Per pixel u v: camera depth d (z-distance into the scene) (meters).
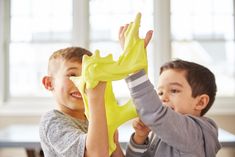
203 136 0.88
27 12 3.57
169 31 3.47
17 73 3.58
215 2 3.55
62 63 0.85
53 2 3.56
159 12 3.45
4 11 3.55
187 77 0.92
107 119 0.70
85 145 0.68
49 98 3.52
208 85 0.96
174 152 0.86
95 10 3.53
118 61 0.64
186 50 3.55
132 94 0.73
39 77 3.57
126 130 2.38
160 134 0.78
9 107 3.45
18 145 1.90
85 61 0.65
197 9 3.54
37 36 3.58
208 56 3.55
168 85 0.93
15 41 3.58
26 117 3.46
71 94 0.84
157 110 0.74
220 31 3.55
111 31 3.54
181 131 0.80
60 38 3.56
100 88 0.64
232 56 3.55
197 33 3.55
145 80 0.72
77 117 0.90
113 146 0.70
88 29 3.51
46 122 0.82
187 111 0.93
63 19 3.56
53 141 0.77
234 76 3.54
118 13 3.54
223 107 3.38
